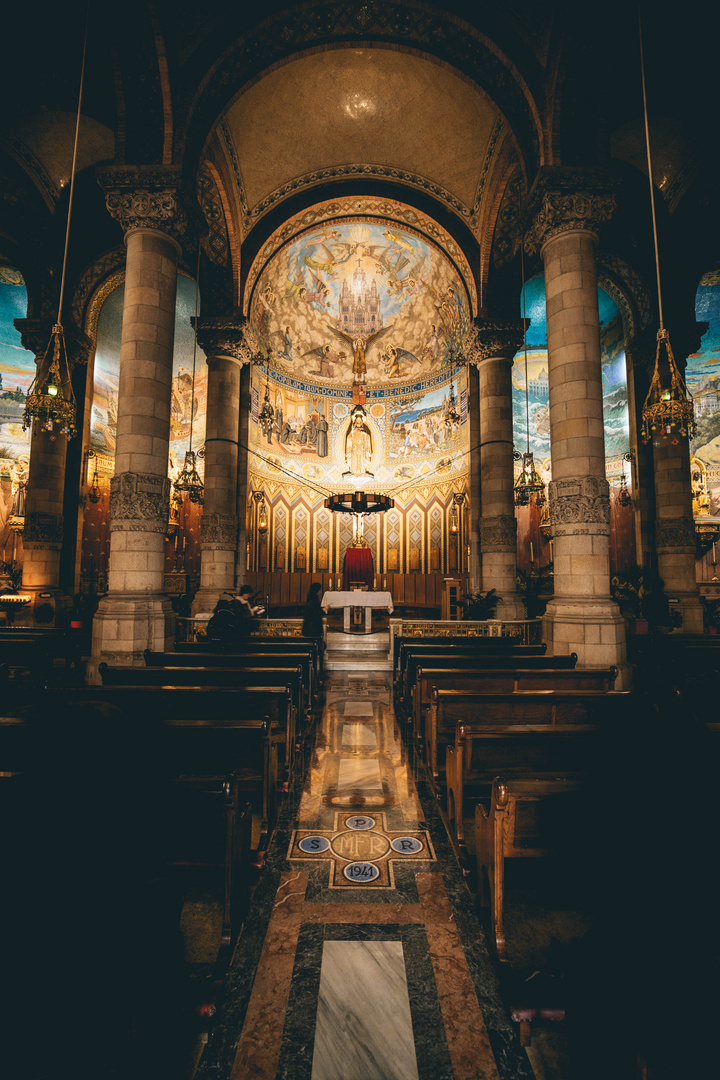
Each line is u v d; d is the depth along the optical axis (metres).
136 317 9.55
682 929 1.72
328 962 2.84
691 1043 1.64
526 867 2.90
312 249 20.19
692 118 12.12
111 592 9.21
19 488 19.11
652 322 15.71
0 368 19.03
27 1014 1.59
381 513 23.58
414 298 21.88
